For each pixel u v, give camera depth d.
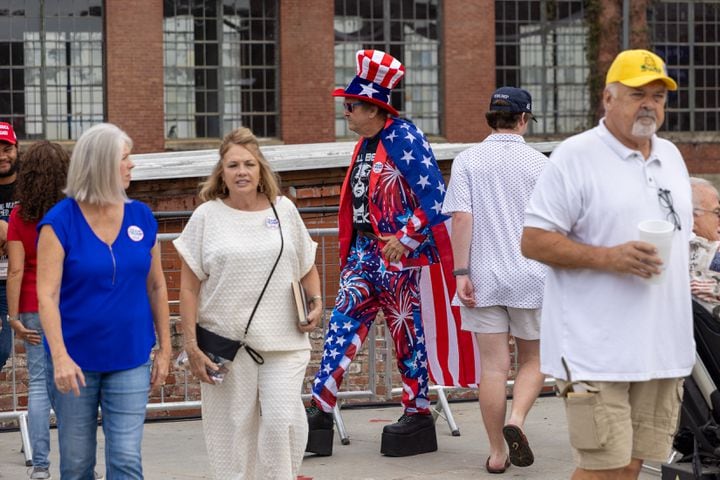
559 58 49.16
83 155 6.84
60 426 7.00
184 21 45.31
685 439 7.90
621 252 6.02
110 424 6.97
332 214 13.78
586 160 6.21
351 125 9.57
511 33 48.66
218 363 7.77
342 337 9.87
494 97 9.20
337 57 46.69
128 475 6.98
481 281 9.05
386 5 47.06
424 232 9.39
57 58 44.06
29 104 43.88
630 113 6.09
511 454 9.01
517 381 9.16
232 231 7.77
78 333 6.84
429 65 47.56
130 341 6.94
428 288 9.85
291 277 7.86
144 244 7.02
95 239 6.87
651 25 50.09
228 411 7.95
